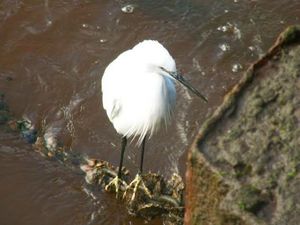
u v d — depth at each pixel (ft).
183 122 35.65
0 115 36.06
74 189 31.81
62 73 39.34
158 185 30.83
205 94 37.73
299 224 15.34
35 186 31.83
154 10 44.45
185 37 42.32
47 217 30.22
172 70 28.27
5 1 44.78
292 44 20.13
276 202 15.96
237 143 17.37
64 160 33.42
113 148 34.50
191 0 45.24
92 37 42.32
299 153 16.99
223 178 16.37
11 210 30.48
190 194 17.85
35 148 34.17
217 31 42.73
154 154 33.86
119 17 43.88
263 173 16.62
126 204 30.96
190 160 17.22
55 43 41.70
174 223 29.58
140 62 28.89
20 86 38.29
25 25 43.01
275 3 44.80
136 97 29.58
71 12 44.11
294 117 17.99
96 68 39.78
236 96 18.74
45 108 36.81
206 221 17.39
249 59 40.65
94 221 30.14
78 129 35.45
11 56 40.55
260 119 18.04
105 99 31.40
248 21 43.45
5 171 32.60
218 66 40.04
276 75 19.30
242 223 15.72
